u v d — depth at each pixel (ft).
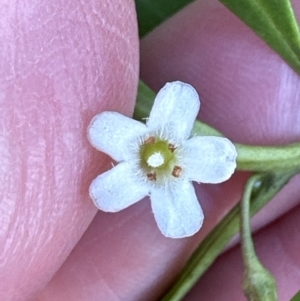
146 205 0.19
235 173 0.19
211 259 0.16
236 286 0.20
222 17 0.20
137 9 0.20
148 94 0.15
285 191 0.19
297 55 0.15
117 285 0.20
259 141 0.19
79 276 0.20
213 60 0.20
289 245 0.20
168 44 0.20
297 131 0.19
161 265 0.20
